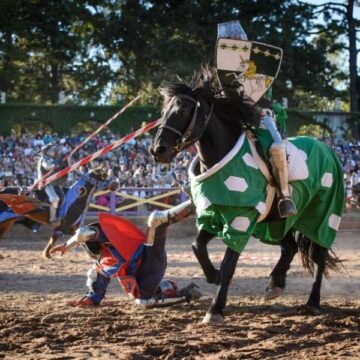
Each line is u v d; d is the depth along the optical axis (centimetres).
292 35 4491
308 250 872
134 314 798
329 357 627
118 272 826
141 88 4650
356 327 758
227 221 742
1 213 1152
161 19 4581
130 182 2272
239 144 751
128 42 4672
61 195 1324
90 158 912
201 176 743
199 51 4350
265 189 768
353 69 4797
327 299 930
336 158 884
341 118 4409
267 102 815
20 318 762
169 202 2000
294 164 806
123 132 4000
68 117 3969
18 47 4781
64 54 4831
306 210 862
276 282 883
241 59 823
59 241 1758
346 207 2309
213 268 783
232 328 731
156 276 828
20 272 1164
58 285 1022
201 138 752
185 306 848
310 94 5216
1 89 4850
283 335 715
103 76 4966
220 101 759
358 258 1423
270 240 838
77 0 4584
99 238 828
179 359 616
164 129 737
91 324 739
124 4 4675
